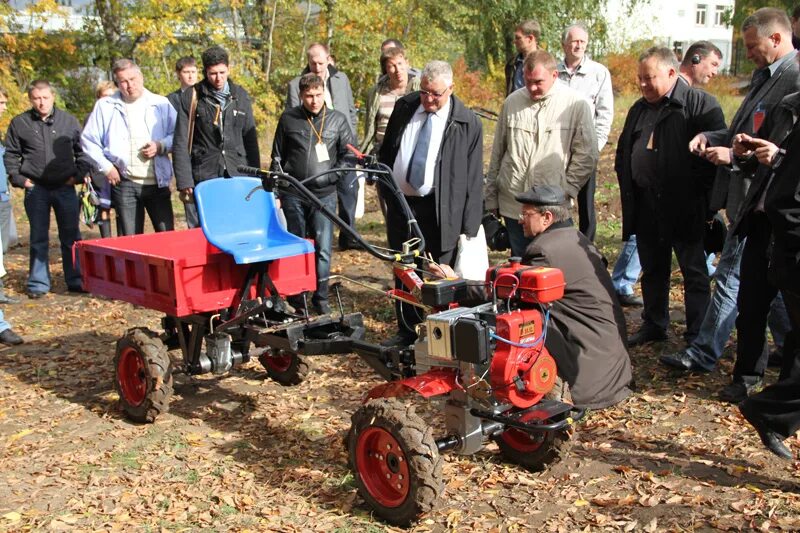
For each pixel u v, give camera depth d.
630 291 7.52
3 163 8.73
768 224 4.95
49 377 6.61
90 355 7.13
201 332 5.54
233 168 7.83
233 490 4.52
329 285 8.80
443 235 6.17
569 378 4.60
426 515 4.02
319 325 5.14
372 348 4.68
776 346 5.92
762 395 4.25
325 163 7.27
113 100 8.40
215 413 5.71
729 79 31.05
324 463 4.82
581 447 4.88
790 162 4.11
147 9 19.78
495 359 3.93
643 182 6.09
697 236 6.09
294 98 8.98
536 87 6.09
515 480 4.49
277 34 24.62
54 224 13.27
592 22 27.62
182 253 6.49
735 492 4.21
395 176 6.32
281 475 4.68
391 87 9.00
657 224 6.14
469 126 6.16
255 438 5.26
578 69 7.30
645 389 5.70
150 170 8.51
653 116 6.04
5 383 6.50
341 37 23.11
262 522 4.14
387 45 8.80
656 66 5.83
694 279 6.13
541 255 4.69
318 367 6.57
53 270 10.36
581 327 4.68
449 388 4.07
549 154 6.16
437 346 4.04
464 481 4.51
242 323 5.34
